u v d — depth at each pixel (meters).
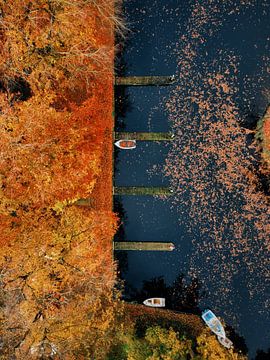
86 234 26.12
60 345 23.44
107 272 27.22
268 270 27.95
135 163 28.44
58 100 26.34
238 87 28.44
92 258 26.25
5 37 22.91
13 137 24.36
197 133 28.41
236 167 28.25
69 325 24.03
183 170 28.36
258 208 28.08
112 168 28.08
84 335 24.61
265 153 27.84
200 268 28.25
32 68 24.17
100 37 26.84
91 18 25.61
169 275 28.36
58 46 24.23
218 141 28.34
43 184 25.34
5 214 24.69
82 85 26.80
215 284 28.14
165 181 28.41
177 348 23.77
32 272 24.03
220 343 26.64
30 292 23.80
